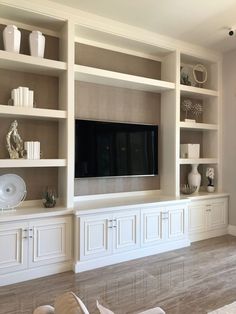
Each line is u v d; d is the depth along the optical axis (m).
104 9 3.20
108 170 3.76
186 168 4.68
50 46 3.39
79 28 3.36
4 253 2.75
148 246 3.61
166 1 3.04
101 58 3.78
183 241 3.93
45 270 2.97
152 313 1.25
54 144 3.45
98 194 3.79
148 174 4.14
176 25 3.61
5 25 3.11
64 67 3.16
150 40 3.80
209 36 3.95
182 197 4.05
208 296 2.59
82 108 3.66
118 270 3.14
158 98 4.33
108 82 3.73
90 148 3.62
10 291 2.64
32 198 3.31
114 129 3.83
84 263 3.11
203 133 4.85
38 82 3.34
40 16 3.07
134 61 4.06
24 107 2.94
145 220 3.58
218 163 4.66
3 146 3.13
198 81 4.60
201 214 4.27
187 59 4.46
